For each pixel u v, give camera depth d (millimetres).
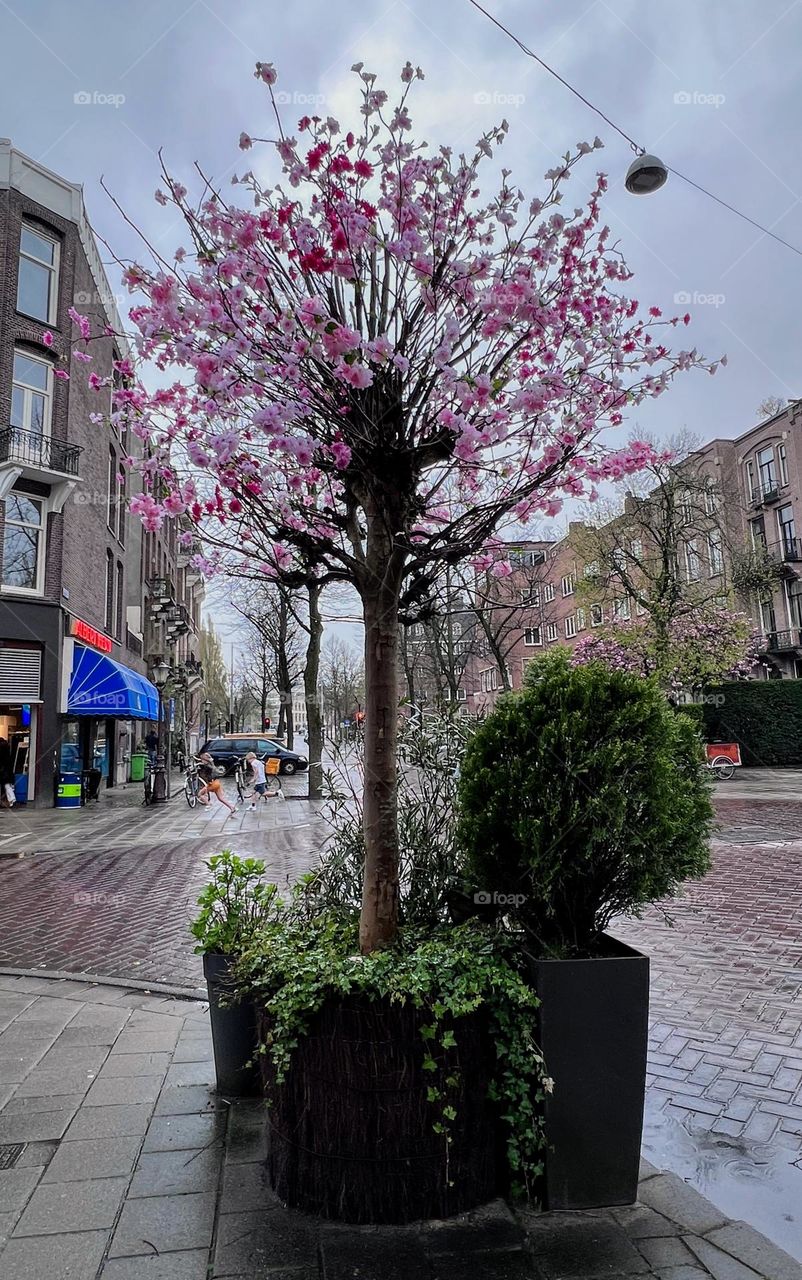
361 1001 2541
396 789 3176
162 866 10273
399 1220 2502
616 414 3182
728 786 20078
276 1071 2682
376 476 2861
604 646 25969
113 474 25125
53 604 18703
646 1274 2252
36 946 6391
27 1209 2590
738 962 5582
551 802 2707
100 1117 3273
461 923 3148
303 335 2596
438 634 25750
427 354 2791
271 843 12414
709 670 25172
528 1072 2568
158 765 19297
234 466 2953
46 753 18391
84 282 20453
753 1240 2420
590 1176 2578
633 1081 2611
